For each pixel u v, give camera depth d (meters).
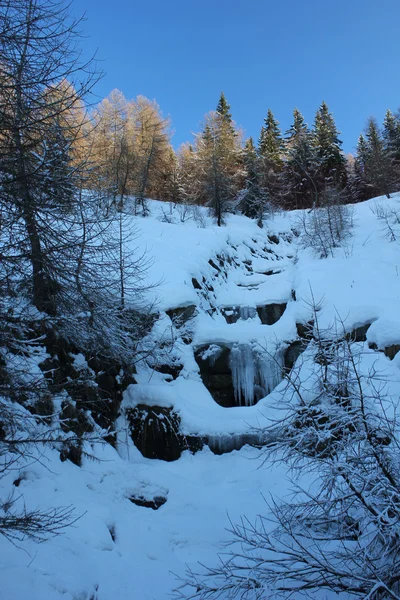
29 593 4.25
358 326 12.86
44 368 8.02
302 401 5.42
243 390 12.64
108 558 5.89
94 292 7.46
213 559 6.84
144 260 14.84
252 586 4.45
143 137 33.16
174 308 13.00
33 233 5.22
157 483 8.50
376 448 4.69
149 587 5.83
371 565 4.27
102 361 9.80
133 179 29.50
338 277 15.33
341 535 4.73
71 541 5.68
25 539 5.13
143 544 6.77
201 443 10.34
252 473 9.61
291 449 5.18
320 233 21.11
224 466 9.96
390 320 12.31
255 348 13.02
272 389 12.74
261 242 23.30
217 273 17.77
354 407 5.02
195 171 32.56
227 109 43.47
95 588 5.16
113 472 8.38
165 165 35.28
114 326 8.72
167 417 10.41
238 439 10.42
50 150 4.88
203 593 4.72
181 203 32.38
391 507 4.43
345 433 5.04
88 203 6.49
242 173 30.05
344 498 4.59
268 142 41.28
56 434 7.46
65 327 7.37
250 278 19.00
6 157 4.46
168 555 6.79
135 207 27.38
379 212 24.73
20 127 4.30
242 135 41.53
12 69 4.52
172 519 7.79
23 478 6.39
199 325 13.34
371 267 15.98
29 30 4.50
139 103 35.97
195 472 9.76
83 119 5.57
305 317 13.74
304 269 16.89
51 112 4.83
